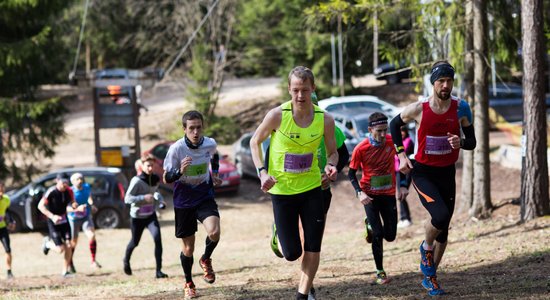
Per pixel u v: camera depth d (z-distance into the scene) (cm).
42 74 3173
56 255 1967
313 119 708
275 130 714
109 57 5659
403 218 1861
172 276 1370
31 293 1177
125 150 2850
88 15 5281
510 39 1752
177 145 886
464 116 792
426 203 798
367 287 963
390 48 1742
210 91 3919
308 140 709
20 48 2911
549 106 3206
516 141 3014
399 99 4247
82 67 5819
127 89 2867
